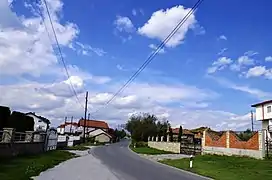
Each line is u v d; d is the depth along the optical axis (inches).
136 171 745.6
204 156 1311.5
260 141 1109.1
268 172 782.5
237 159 1106.7
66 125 4972.9
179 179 634.8
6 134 908.0
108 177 602.2
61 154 1268.5
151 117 3622.0
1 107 1177.4
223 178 680.4
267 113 2249.0
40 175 601.0
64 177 581.6
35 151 1157.7
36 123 2434.8
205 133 1547.7
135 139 3548.2
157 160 1215.6
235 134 1296.8
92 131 4448.8
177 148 1834.4
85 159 1113.4
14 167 669.3
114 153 1587.1
